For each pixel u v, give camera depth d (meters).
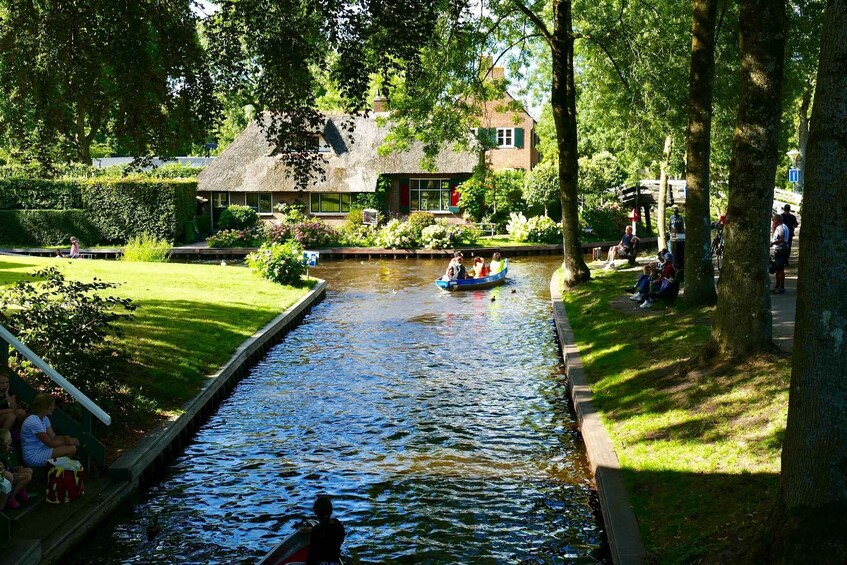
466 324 26.88
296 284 33.44
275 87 14.00
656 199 51.62
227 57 14.05
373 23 12.94
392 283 38.41
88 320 13.88
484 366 20.67
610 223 58.03
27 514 10.38
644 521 9.45
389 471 13.16
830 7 7.03
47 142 14.50
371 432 15.28
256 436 15.09
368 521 11.19
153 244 42.25
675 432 11.85
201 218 58.50
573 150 29.55
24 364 13.30
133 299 24.20
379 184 59.19
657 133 32.38
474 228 57.31
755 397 12.00
